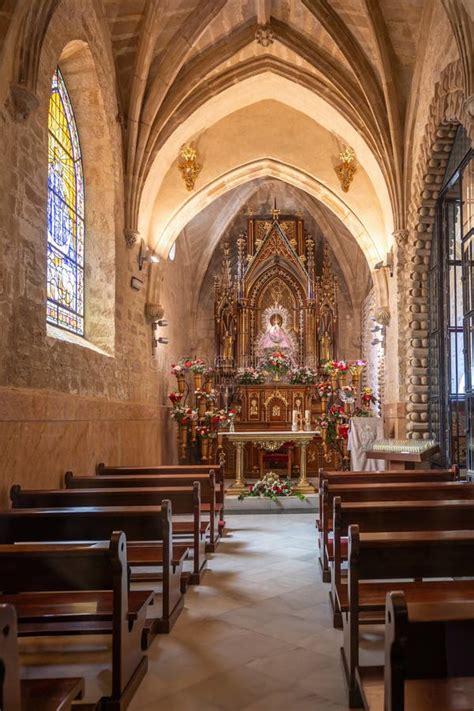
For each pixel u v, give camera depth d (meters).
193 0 10.24
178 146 13.23
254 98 13.40
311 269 19.75
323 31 11.09
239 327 19.36
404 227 11.93
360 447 13.05
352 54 10.93
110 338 10.34
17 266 6.57
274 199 20.08
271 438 12.58
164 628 4.92
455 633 2.50
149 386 13.38
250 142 13.92
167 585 4.96
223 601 5.78
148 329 13.22
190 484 7.73
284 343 19.56
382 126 11.54
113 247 10.41
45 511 4.89
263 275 20.02
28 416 6.66
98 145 10.20
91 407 8.95
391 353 12.95
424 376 11.91
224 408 18.25
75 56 9.17
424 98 10.38
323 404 16.09
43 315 7.29
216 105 12.97
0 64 6.07
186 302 20.25
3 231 6.21
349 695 3.68
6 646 2.11
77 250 9.94
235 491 12.34
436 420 11.42
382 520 4.93
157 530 4.94
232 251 21.08
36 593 4.32
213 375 18.95
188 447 15.70
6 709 2.10
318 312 19.62
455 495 6.29
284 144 13.91
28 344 6.82
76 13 8.49
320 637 4.82
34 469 6.83
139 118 11.09
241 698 3.78
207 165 13.86
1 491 6.01
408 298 12.04
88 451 8.78
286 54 12.08
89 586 3.63
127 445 11.07
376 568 3.73
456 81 8.45
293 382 18.39
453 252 11.19
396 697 2.35
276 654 4.47
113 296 10.40
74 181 9.87
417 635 2.50
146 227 12.96
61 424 7.69
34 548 3.65
